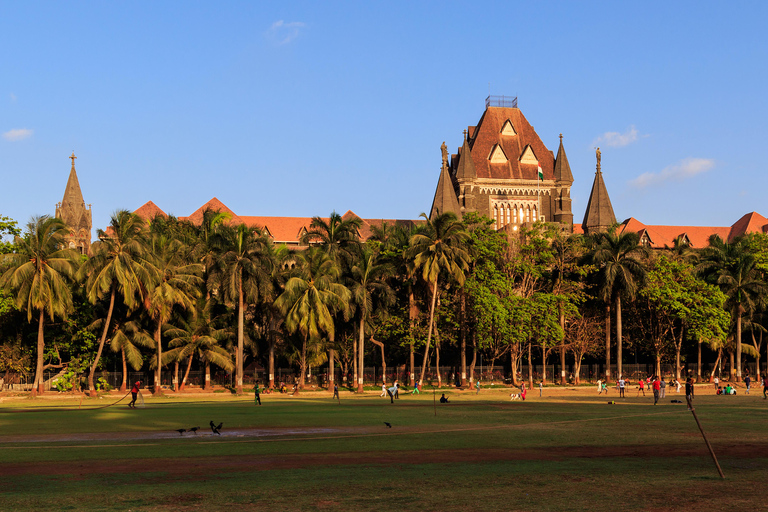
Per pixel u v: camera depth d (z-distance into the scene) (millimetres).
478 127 133500
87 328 66688
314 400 56375
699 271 85438
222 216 77062
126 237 63062
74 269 63938
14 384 70500
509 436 28656
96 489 17203
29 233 60656
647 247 81625
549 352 83500
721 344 83562
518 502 15766
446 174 120500
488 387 77875
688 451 24312
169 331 68250
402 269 78250
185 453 23500
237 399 58500
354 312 72000
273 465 20984
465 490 17078
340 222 74938
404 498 16156
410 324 75625
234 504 15555
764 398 56312
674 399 55156
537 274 78438
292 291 66250
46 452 23688
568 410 43406
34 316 66438
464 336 77000
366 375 83438
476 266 77688
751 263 84500
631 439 27797
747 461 21891
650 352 88438
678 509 15117
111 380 73000
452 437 28250
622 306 85062
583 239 84438
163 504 15547
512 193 127562
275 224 130750
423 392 70188
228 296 66375
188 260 72375
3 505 15438
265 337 76000
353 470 20031
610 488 17328
